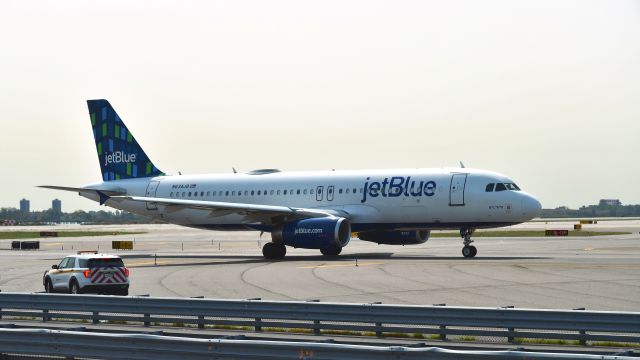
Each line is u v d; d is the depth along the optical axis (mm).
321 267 91812
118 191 130750
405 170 109438
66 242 194500
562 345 41281
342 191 111562
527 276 76438
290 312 45344
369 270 86188
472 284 70062
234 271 89000
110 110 134500
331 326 44562
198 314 47219
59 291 68625
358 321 43844
